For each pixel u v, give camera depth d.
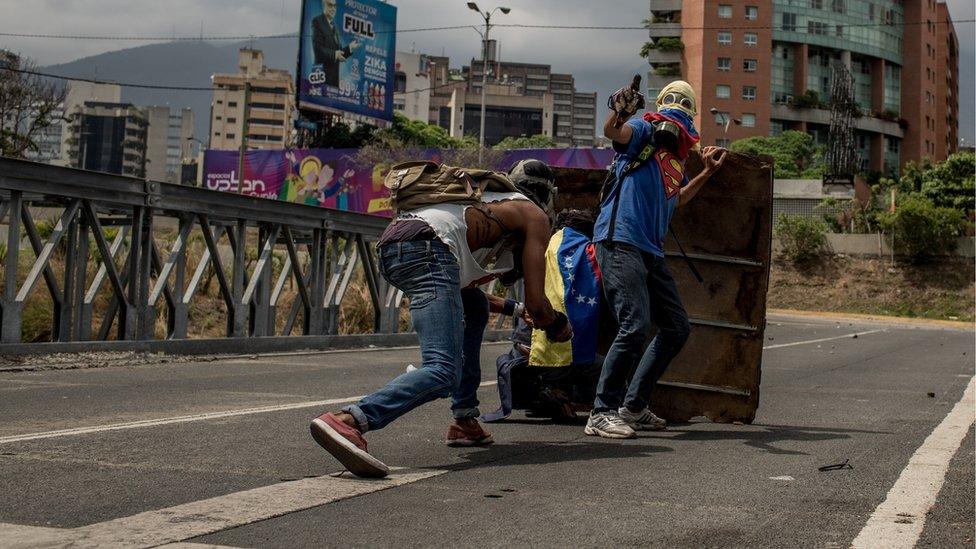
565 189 5.60
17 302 8.55
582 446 4.51
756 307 5.39
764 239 5.38
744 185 5.39
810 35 92.44
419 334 3.86
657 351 5.04
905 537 2.86
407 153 44.47
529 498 3.26
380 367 9.80
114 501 3.10
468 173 4.04
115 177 9.36
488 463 3.98
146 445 4.27
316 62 51.00
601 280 5.30
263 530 2.75
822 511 3.18
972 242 50.81
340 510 3.03
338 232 13.06
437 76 180.62
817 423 5.63
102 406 5.80
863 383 8.91
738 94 84.25
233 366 9.44
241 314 11.25
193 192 10.35
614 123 4.73
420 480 3.57
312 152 45.84
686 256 5.41
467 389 4.48
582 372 5.45
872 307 50.56
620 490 3.43
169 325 10.55
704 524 2.94
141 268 9.91
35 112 39.62
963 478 3.84
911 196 61.16
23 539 2.56
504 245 4.14
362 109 53.28
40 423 4.98
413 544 2.63
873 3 96.12
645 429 5.17
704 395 5.44
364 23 53.12
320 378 8.30
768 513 3.12
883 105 98.12
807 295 52.16
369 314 15.91
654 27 86.44
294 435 4.65
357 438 3.56
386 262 3.92
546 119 164.75
